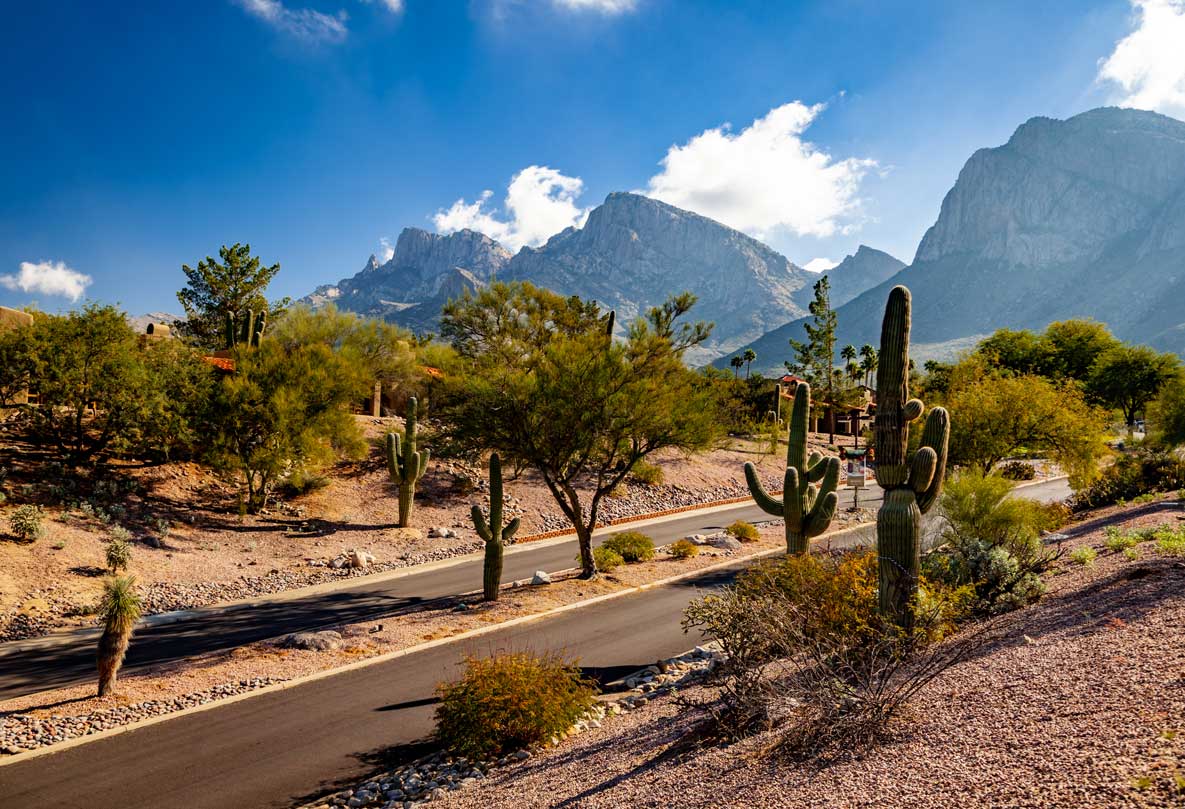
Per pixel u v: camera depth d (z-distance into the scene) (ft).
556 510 113.91
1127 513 74.79
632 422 70.69
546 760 29.81
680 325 114.52
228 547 82.38
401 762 33.37
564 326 139.44
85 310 86.79
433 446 80.33
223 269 173.58
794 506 63.36
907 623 33.17
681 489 136.15
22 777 31.81
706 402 77.77
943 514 57.31
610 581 71.87
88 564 67.87
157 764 33.14
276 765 33.01
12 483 78.23
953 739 19.04
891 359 38.17
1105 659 22.79
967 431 94.32
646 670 44.96
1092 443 90.99
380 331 149.48
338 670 46.34
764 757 21.59
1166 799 13.32
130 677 45.96
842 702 21.61
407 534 95.40
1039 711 19.58
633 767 24.89
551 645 51.44
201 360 100.27
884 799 16.51
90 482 85.46
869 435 215.51
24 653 50.78
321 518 97.60
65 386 82.99
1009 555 44.34
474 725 32.96
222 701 40.96
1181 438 111.55
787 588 36.83
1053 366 224.94
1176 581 31.89
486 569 65.05
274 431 93.15
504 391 69.56
